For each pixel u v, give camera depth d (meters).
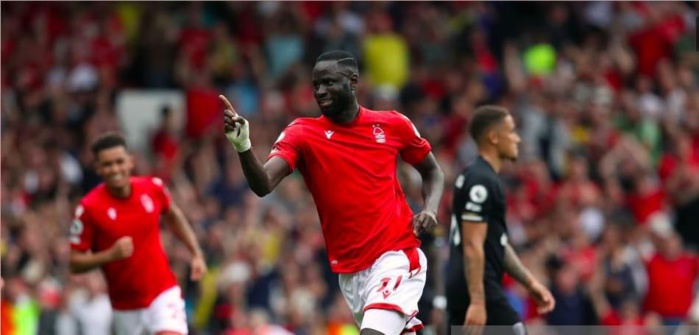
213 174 35.78
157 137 37.50
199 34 42.44
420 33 43.91
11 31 42.91
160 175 35.44
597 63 44.12
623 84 44.12
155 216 20.11
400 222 15.81
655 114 41.78
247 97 40.59
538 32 44.88
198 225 31.52
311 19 44.03
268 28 43.41
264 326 28.33
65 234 32.50
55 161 35.38
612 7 46.50
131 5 43.75
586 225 35.59
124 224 19.88
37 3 43.53
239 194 34.78
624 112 41.62
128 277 19.91
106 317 27.81
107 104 39.06
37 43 42.62
